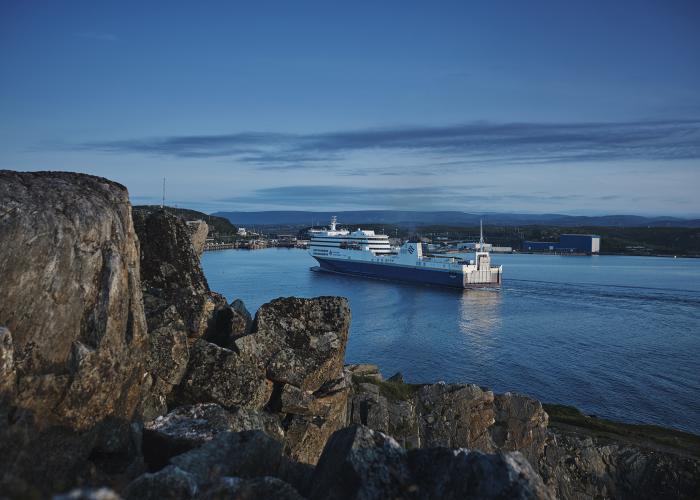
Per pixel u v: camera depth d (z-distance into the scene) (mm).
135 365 12672
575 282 158375
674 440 34250
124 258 12938
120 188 13930
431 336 77125
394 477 10375
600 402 49312
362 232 182250
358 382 28594
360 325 85562
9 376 10133
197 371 15820
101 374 11523
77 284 11633
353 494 9969
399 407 27047
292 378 17500
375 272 164250
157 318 15977
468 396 29469
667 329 84062
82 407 11172
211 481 9727
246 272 174250
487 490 9844
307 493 10922
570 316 96250
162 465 12188
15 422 10016
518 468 10141
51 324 11094
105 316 11852
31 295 10977
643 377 57094
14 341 10602
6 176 12500
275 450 12023
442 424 28234
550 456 29703
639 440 33531
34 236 11297
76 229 11938
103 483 10648
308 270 183750
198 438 12203
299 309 19609
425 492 10281
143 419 13820
